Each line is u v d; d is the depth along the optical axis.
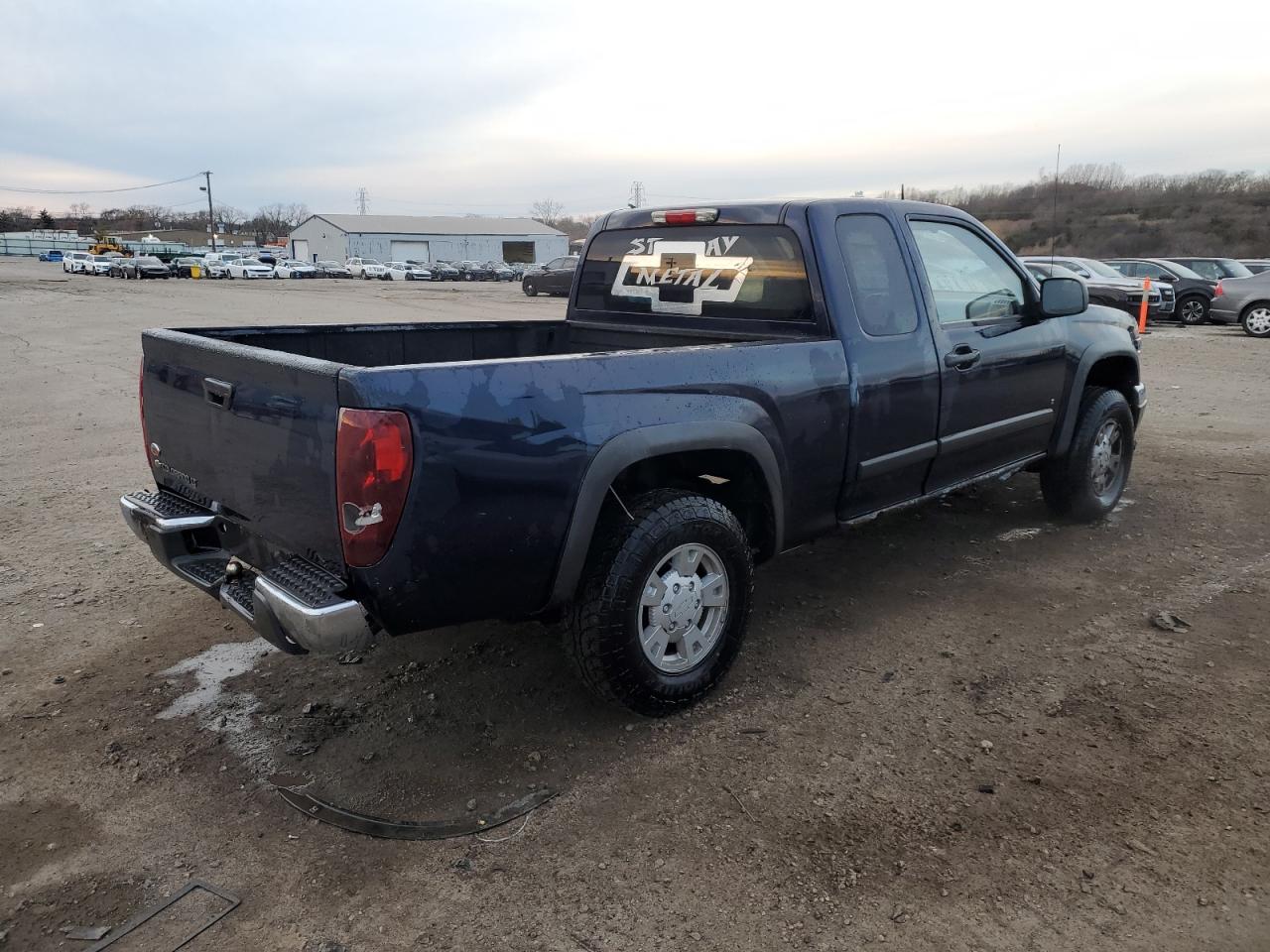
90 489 6.62
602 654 3.13
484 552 2.83
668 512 3.21
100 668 3.84
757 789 2.95
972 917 2.39
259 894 2.53
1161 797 2.88
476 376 2.77
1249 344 15.93
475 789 2.98
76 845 2.73
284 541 2.99
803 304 3.94
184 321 21.08
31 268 65.38
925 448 4.27
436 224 91.25
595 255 5.01
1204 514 5.84
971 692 3.57
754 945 2.31
